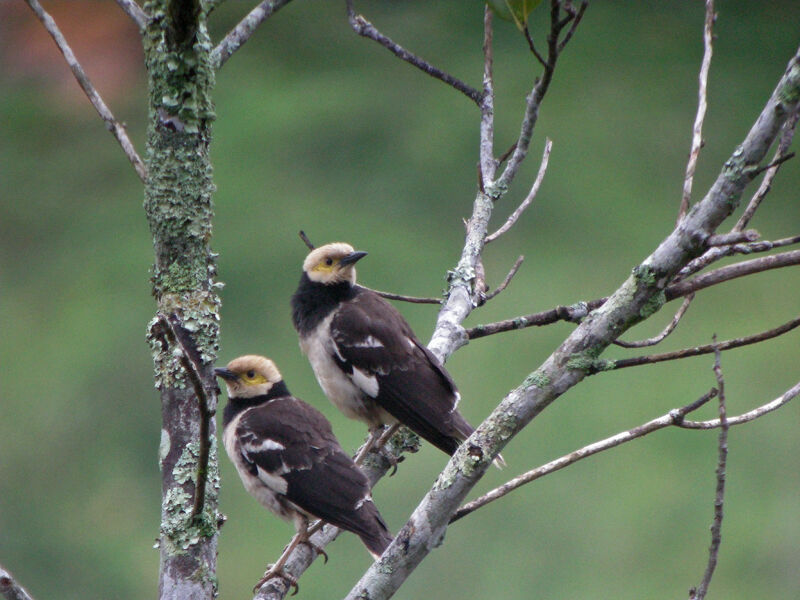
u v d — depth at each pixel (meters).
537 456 13.98
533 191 7.88
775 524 13.36
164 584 5.21
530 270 16.39
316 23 19.95
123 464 15.34
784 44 19.69
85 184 18.25
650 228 17.09
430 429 8.11
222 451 13.96
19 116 17.11
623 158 17.94
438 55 19.44
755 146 4.42
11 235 17.77
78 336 16.36
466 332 7.31
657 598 12.89
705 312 15.80
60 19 14.33
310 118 18.39
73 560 14.53
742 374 14.86
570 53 19.31
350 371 8.53
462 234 17.09
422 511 4.93
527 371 14.91
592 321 4.74
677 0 20.19
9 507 14.84
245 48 19.77
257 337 16.09
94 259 17.45
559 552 13.25
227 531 13.63
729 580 12.96
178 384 5.40
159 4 5.42
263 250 16.69
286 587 7.18
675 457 13.97
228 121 18.52
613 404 14.50
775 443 14.18
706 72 5.56
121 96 15.39
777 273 16.31
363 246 16.84
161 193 5.50
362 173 17.92
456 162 17.80
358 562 12.88
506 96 18.62
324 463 7.61
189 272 5.51
